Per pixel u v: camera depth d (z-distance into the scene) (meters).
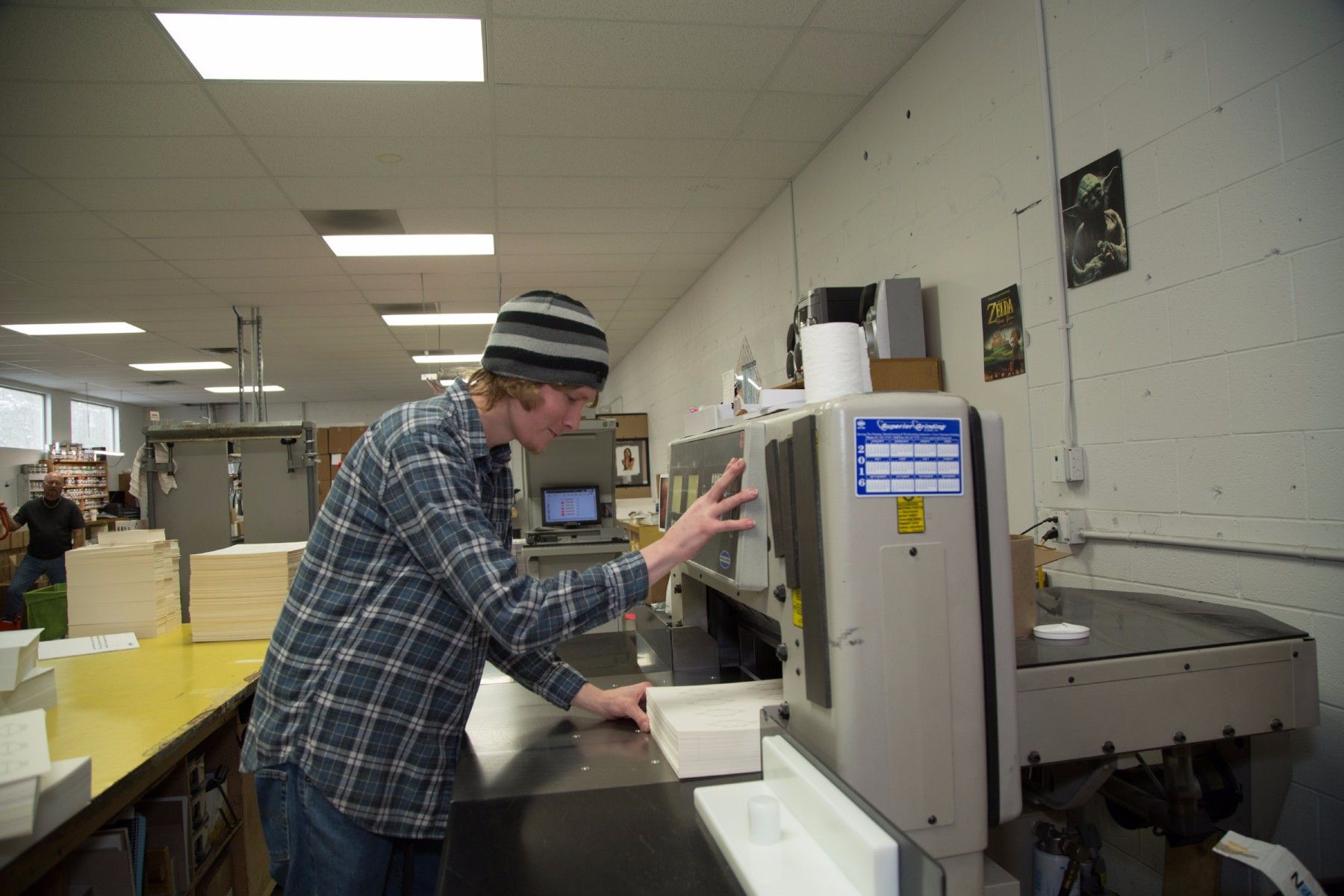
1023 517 2.11
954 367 2.40
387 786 0.92
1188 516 1.61
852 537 0.72
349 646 0.92
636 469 6.92
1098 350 1.84
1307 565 1.38
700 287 5.24
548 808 0.79
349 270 4.68
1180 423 1.62
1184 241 1.60
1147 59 1.68
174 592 2.54
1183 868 1.23
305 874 0.93
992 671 0.77
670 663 1.23
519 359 0.94
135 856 1.46
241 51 2.36
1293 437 1.39
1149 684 1.05
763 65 2.62
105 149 2.95
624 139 3.12
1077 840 1.18
